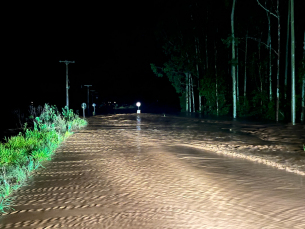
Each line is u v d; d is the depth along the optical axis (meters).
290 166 9.99
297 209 6.31
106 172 9.70
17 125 31.22
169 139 17.08
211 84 42.22
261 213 6.13
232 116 38.19
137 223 5.81
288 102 32.06
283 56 38.81
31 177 9.39
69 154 12.98
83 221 5.98
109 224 5.80
